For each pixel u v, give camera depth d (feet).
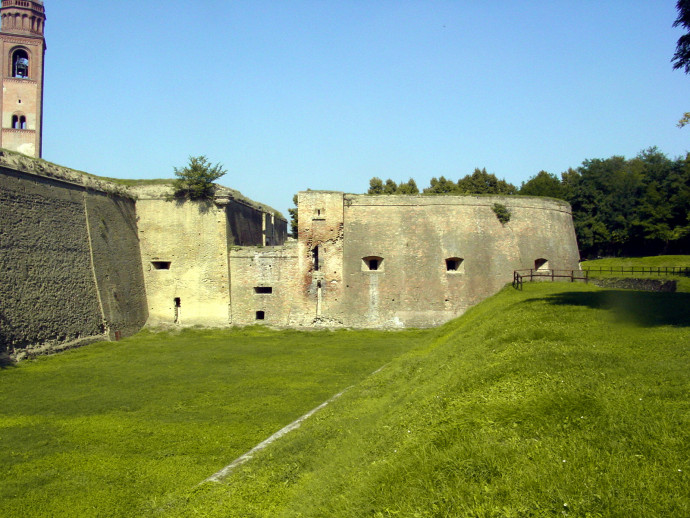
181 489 35.83
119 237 109.09
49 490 36.19
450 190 193.26
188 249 116.06
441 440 26.73
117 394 60.44
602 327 46.32
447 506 20.88
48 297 85.71
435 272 113.70
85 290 95.86
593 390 28.66
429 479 23.31
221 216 115.96
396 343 95.14
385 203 115.65
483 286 114.21
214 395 59.77
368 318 112.68
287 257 114.42
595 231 193.26
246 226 132.57
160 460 41.29
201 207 116.37
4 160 80.38
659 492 19.34
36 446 44.42
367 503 23.24
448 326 85.56
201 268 115.55
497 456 23.31
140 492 35.81
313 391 61.00
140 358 82.12
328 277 113.60
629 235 191.21
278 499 30.68
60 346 86.17
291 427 46.11
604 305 58.54
